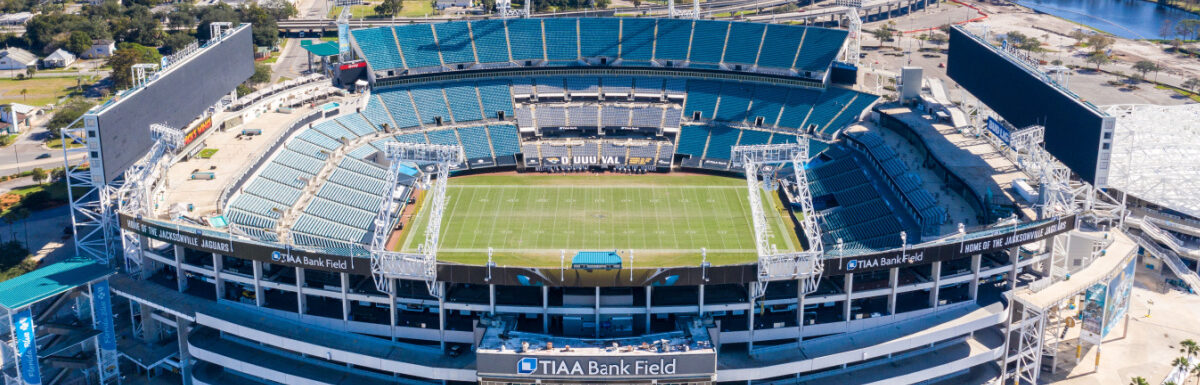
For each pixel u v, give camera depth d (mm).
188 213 170250
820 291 154500
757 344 153875
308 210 193500
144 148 179375
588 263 144625
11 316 145875
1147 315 176500
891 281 153125
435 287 149000
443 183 155375
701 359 139125
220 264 157500
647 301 148500
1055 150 175875
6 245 194625
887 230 183250
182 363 158500
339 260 147250
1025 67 190375
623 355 138750
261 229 176375
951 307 158000
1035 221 155250
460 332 151125
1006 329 156250
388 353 149125
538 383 140875
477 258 182250
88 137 160750
